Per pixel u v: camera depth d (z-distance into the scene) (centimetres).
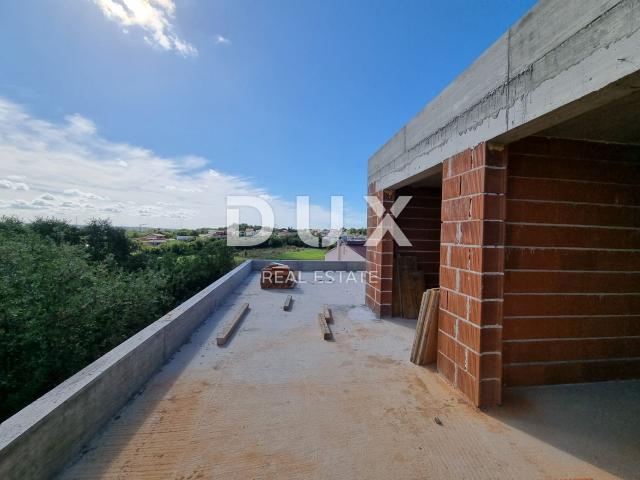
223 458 168
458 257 245
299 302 549
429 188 476
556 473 160
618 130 226
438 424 200
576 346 250
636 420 205
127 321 462
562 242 245
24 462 135
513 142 236
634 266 256
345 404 222
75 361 312
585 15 142
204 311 427
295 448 176
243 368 279
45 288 343
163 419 201
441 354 271
